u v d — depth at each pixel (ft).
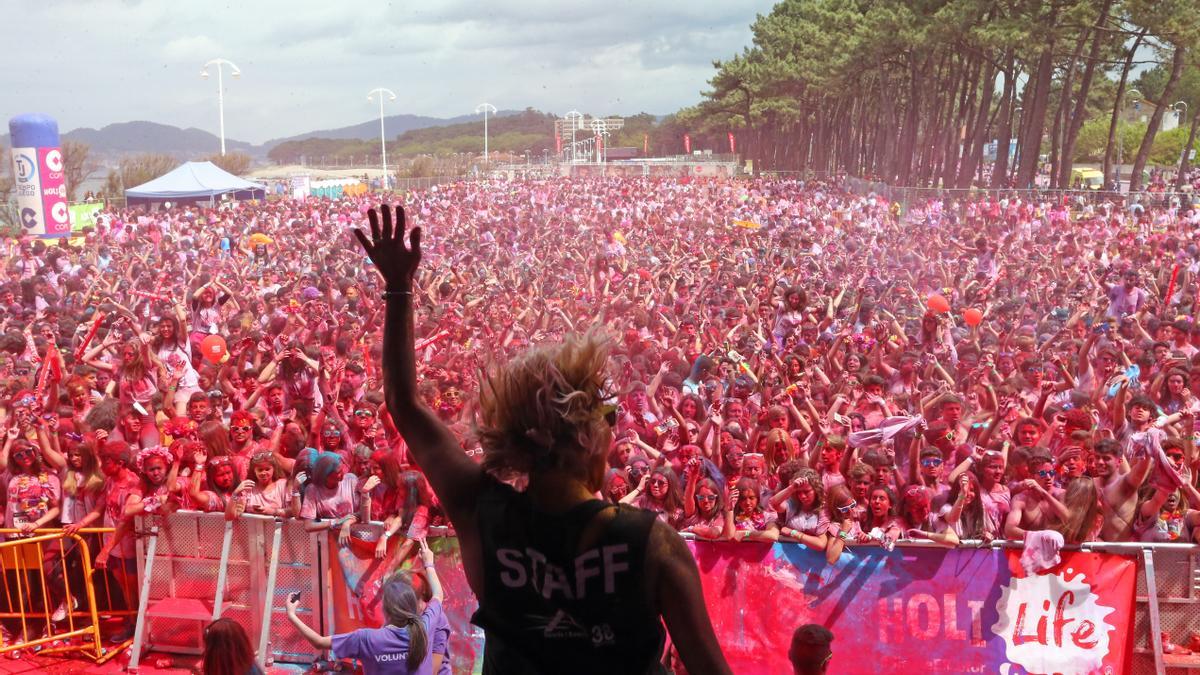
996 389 35.19
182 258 84.33
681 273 72.54
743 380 35.22
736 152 508.94
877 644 24.14
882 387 35.19
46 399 35.65
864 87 297.53
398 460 25.72
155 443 33.01
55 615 27.99
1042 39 161.58
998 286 65.26
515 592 5.62
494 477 5.85
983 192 131.34
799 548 24.45
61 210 113.80
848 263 82.17
